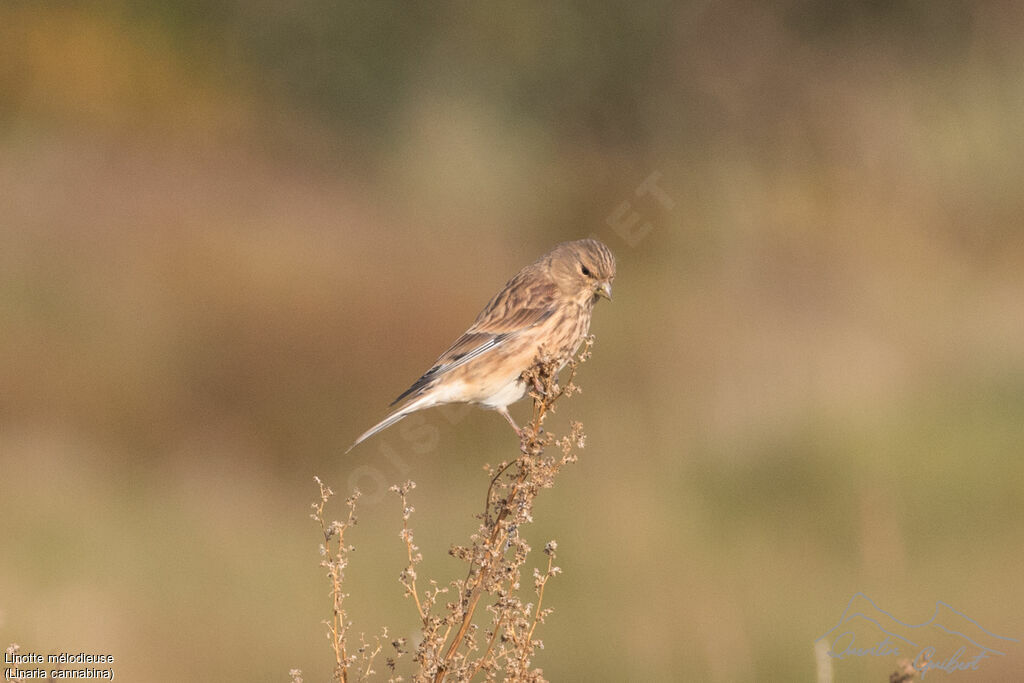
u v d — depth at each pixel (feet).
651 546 35.63
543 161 101.30
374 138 108.47
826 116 90.48
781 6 103.91
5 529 37.22
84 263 64.95
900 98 87.76
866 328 53.47
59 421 48.62
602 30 108.17
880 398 42.06
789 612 32.55
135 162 92.99
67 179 84.94
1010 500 36.47
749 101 99.19
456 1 111.96
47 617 31.55
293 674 15.28
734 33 105.81
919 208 72.74
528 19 111.14
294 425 49.60
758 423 42.01
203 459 47.09
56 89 106.52
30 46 111.65
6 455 44.39
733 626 31.76
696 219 81.41
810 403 42.75
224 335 54.90
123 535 38.01
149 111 107.55
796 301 61.00
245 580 35.68
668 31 108.06
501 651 15.74
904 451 38.88
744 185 82.33
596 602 33.71
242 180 92.38
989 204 72.28
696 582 34.14
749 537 36.40
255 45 115.03
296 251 71.15
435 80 109.50
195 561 36.81
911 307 56.49
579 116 106.22
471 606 15.78
